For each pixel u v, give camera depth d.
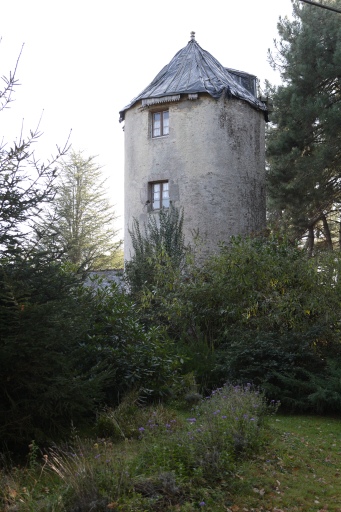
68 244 7.09
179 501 5.04
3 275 6.19
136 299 14.70
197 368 11.23
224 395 8.67
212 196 20.66
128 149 22.23
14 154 6.55
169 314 13.18
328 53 23.22
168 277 13.81
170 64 22.86
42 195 6.75
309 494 5.65
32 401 6.46
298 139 23.11
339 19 23.30
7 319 6.15
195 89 20.88
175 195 20.78
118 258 35.59
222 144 21.02
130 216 21.88
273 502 5.38
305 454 6.95
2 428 6.25
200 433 6.45
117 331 9.38
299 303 11.42
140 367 9.27
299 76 23.41
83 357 8.68
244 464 6.14
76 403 6.80
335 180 24.28
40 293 6.68
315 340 10.76
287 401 9.77
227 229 20.78
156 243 18.84
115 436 7.18
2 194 6.44
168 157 21.08
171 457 5.82
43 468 5.96
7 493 5.11
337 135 22.36
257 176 22.20
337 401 9.34
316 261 11.97
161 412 8.05
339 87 23.52
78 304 7.09
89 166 36.41
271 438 7.40
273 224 17.66
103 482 5.02
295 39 24.03
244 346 10.74
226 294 12.48
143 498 4.90
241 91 22.31
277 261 12.09
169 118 21.23
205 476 5.61
